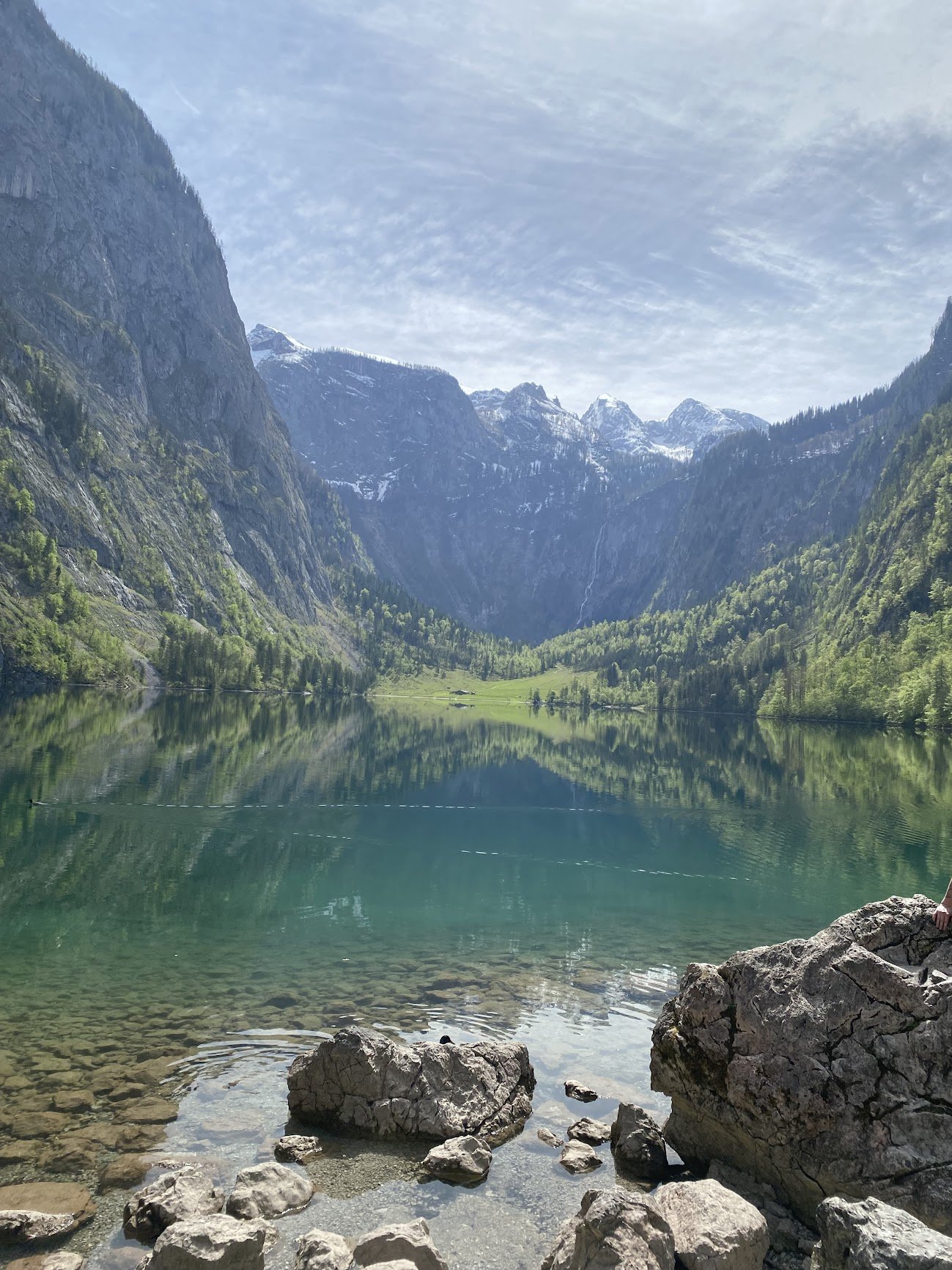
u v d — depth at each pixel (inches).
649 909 1304.1
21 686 6304.1
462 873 1531.7
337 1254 384.2
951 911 451.8
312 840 1772.9
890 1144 425.7
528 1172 499.5
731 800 2694.4
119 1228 422.3
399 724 6397.6
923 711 6855.3
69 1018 727.1
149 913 1134.4
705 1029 505.0
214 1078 614.5
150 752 3043.8
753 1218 404.5
